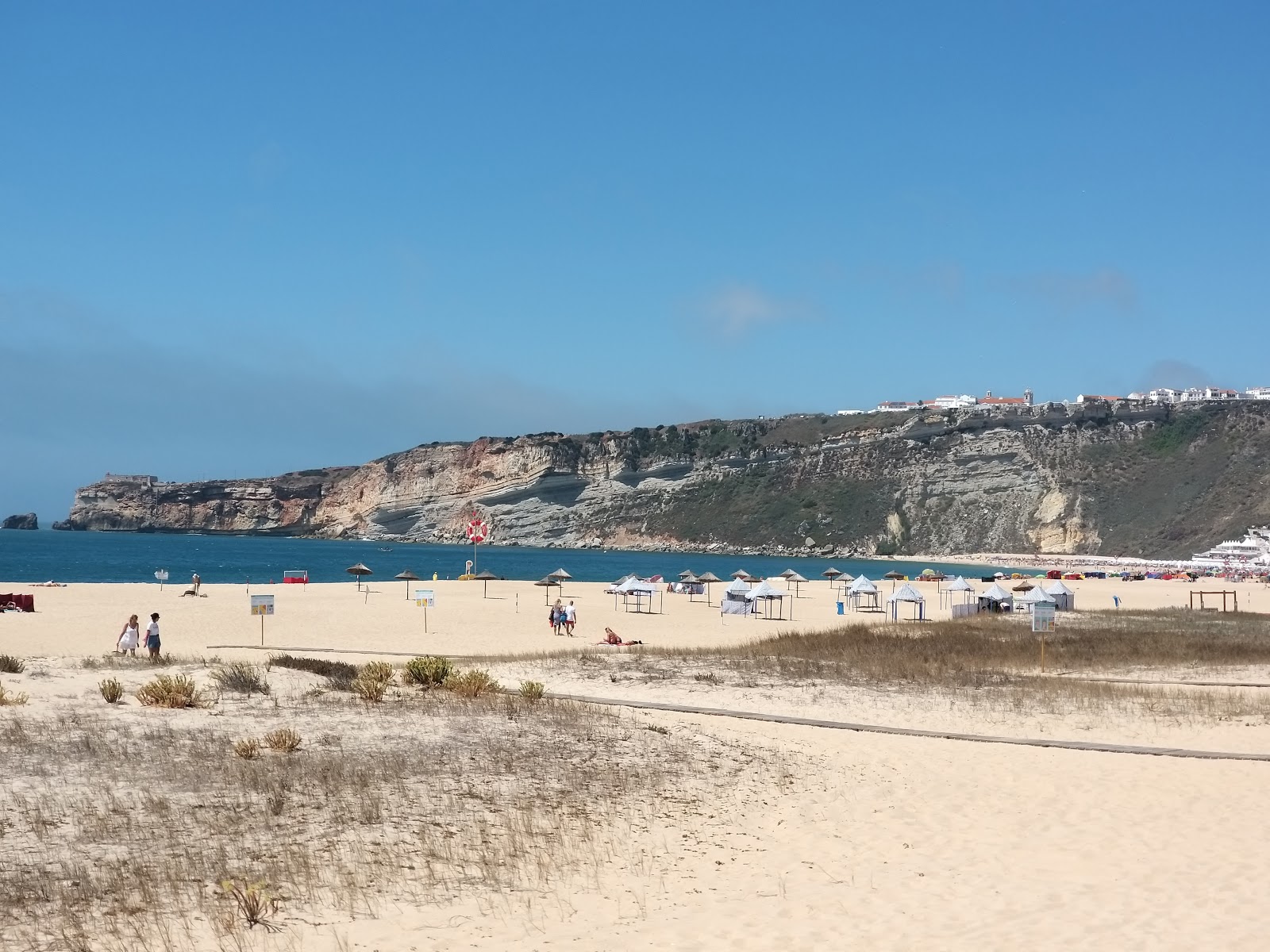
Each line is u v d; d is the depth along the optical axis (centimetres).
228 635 4072
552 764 1466
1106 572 14312
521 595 7050
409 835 1084
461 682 2166
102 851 973
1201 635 4288
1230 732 1992
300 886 914
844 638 3941
